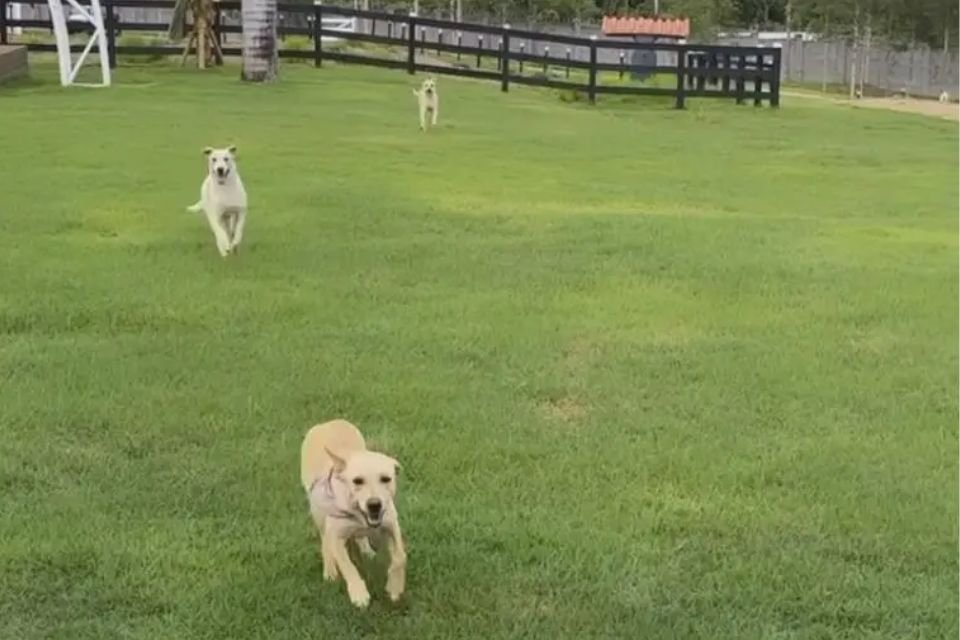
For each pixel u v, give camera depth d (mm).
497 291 8781
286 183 13500
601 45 30578
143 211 11359
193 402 6113
